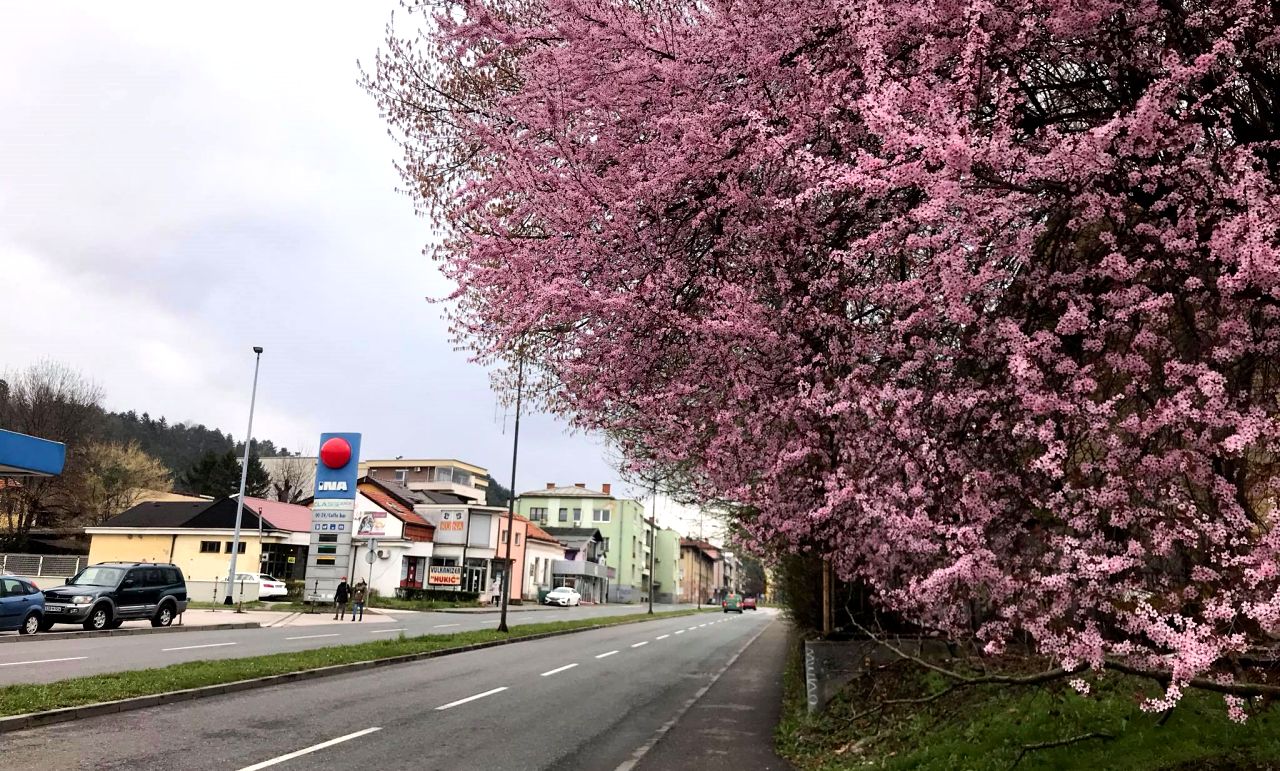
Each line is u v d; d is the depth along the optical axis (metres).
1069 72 5.96
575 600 65.12
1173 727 5.77
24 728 8.68
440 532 56.72
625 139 7.44
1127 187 4.88
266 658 15.30
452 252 8.58
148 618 23.77
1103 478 4.77
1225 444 3.97
